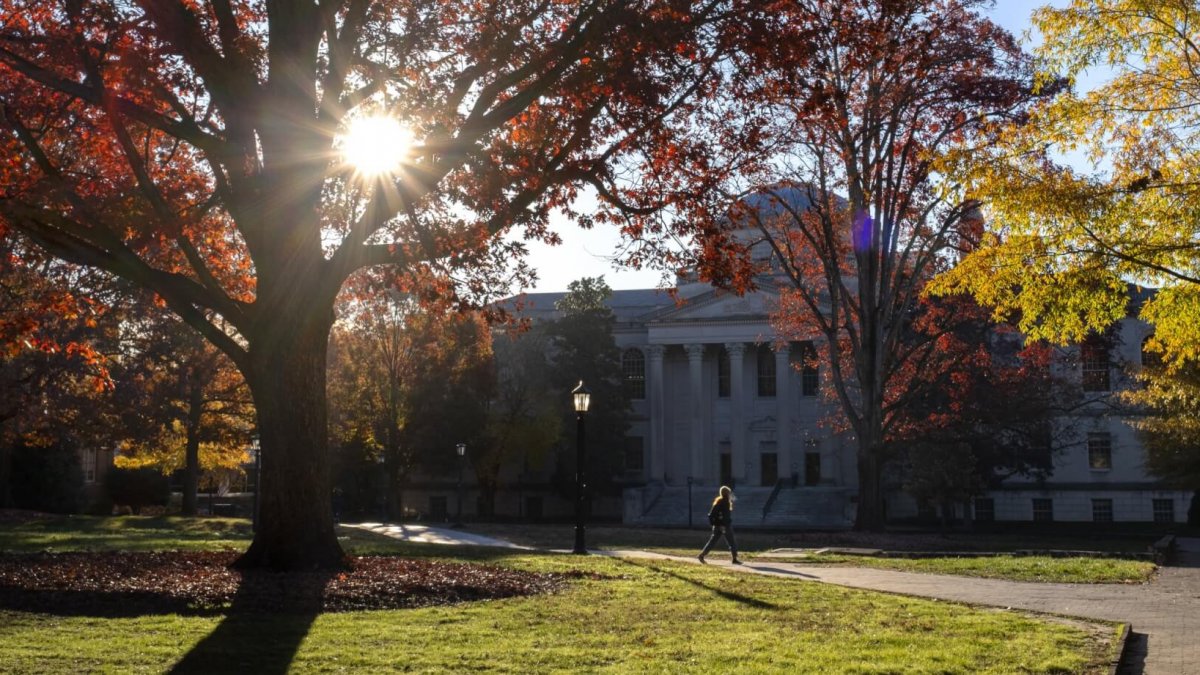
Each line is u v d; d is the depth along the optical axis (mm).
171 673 10031
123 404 47312
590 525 67500
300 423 18156
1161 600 17219
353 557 20344
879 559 26875
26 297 28219
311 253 17969
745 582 18906
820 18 17656
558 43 17234
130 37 17172
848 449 80812
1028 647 11898
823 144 36719
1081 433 78125
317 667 10367
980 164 16234
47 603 14195
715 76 18016
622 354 89000
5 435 42938
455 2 18469
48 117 18312
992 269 16703
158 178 20312
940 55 33531
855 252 40469
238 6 19703
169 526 43031
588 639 12094
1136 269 15758
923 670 10414
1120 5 16000
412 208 18391
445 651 11188
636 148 18375
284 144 17375
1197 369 30344
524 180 18000
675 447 86188
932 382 46906
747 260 20031
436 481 87938
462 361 66062
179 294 17516
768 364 84188
